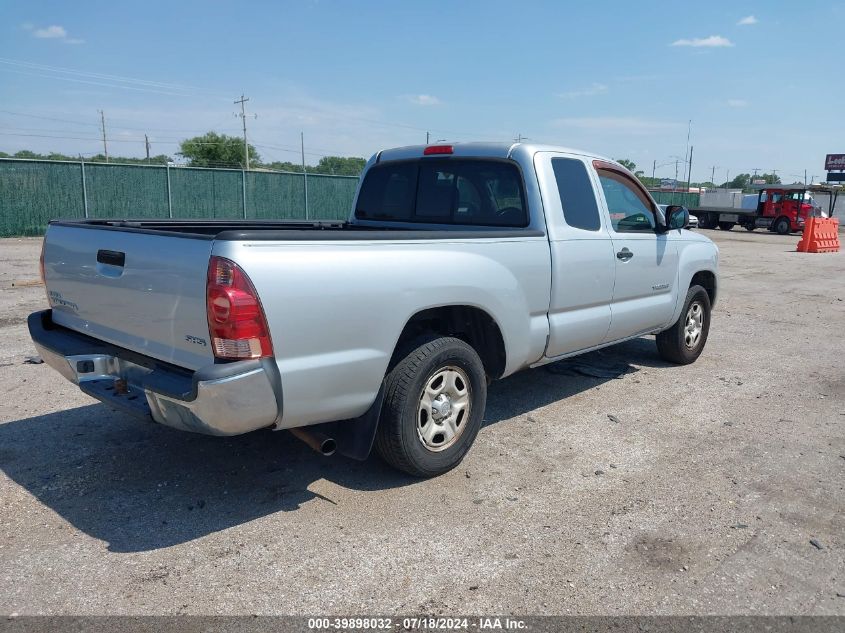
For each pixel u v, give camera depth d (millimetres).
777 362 7625
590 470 4551
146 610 2992
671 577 3346
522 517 3889
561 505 4047
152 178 25109
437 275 4070
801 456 4883
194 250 3367
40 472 4312
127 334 3889
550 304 5004
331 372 3605
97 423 5141
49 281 4520
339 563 3389
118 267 3836
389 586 3211
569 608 3084
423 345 4090
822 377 7023
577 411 5730
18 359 6820
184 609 3006
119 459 4523
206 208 26703
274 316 3344
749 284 14859
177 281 3447
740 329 9602
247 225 5742
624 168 5977
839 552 3613
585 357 7570
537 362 5121
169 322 3551
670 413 5750
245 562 3379
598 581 3295
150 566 3324
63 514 3803
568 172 5281
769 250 25422
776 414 5801
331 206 30938
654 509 4027
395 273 3846
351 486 4219
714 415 5730
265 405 3373
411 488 4211
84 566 3309
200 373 3203
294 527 3721
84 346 4145
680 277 6699
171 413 3494
